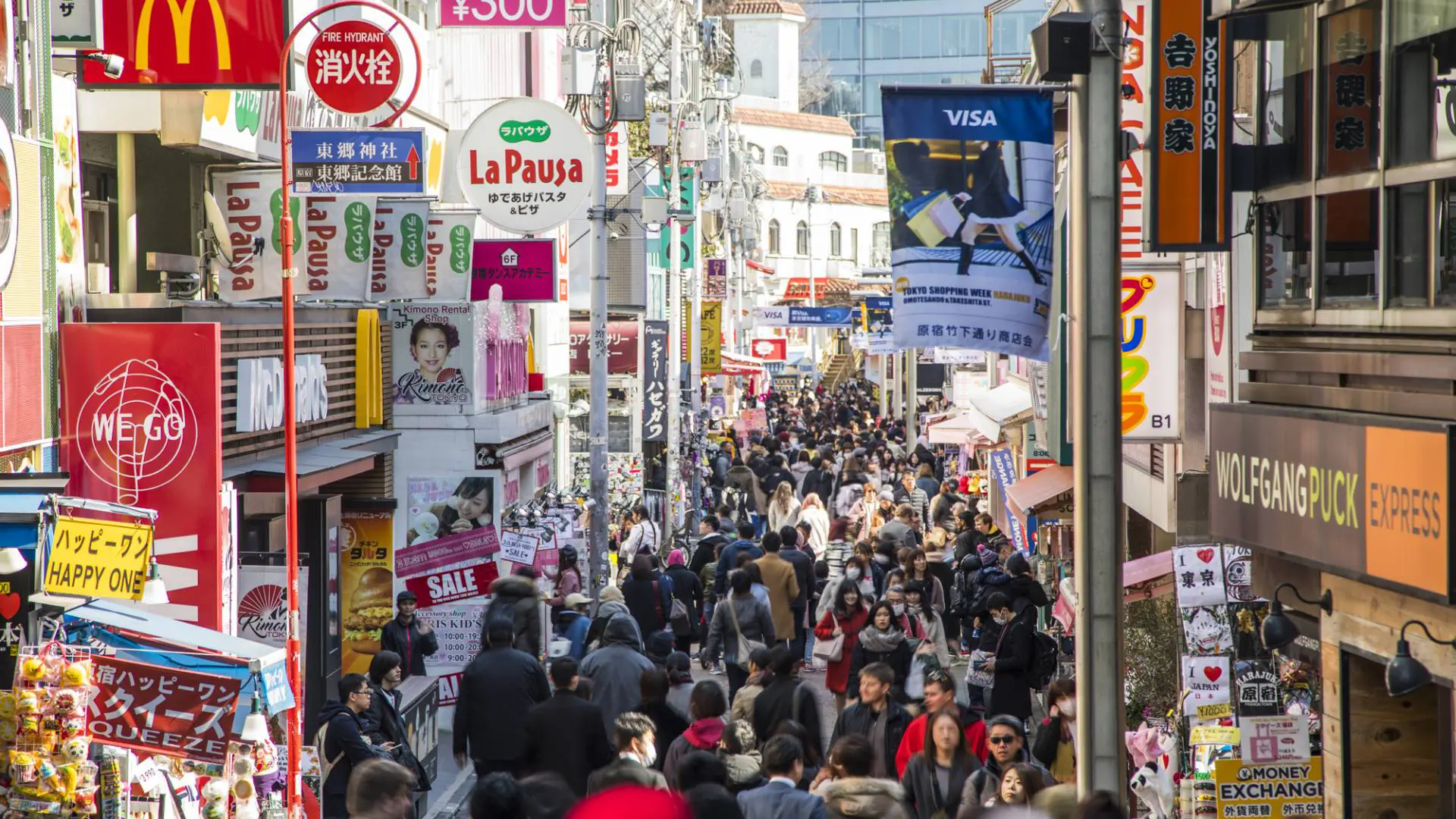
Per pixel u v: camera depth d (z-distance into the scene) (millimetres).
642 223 101625
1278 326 30922
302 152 43812
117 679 26484
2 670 25109
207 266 47688
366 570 53281
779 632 53812
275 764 29141
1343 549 26562
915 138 29859
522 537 54469
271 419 41906
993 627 47594
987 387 109438
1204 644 31219
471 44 86312
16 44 32250
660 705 34594
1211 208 30953
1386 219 26531
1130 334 39250
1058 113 52562
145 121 41812
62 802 24422
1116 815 20484
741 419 157625
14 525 25312
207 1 37156
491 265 66938
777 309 186000
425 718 42625
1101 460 24484
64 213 34938
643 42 116750
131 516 26078
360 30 44750
